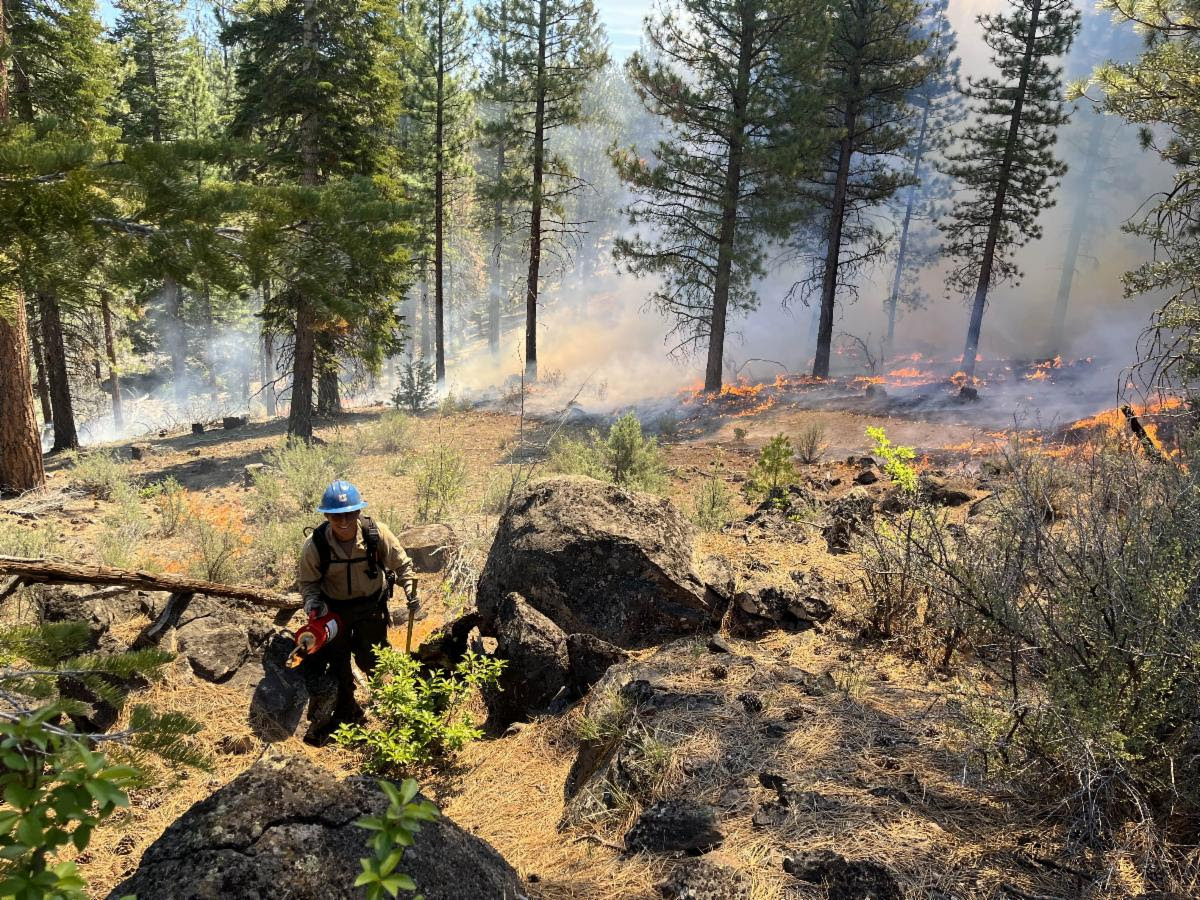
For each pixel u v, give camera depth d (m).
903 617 4.94
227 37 18.95
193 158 2.97
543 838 3.39
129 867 3.46
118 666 2.39
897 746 3.39
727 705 3.88
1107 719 2.81
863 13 26.11
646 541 5.62
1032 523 3.82
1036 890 2.44
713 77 23.58
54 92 17.23
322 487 12.89
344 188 3.27
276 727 4.88
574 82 27.62
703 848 2.80
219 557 8.30
